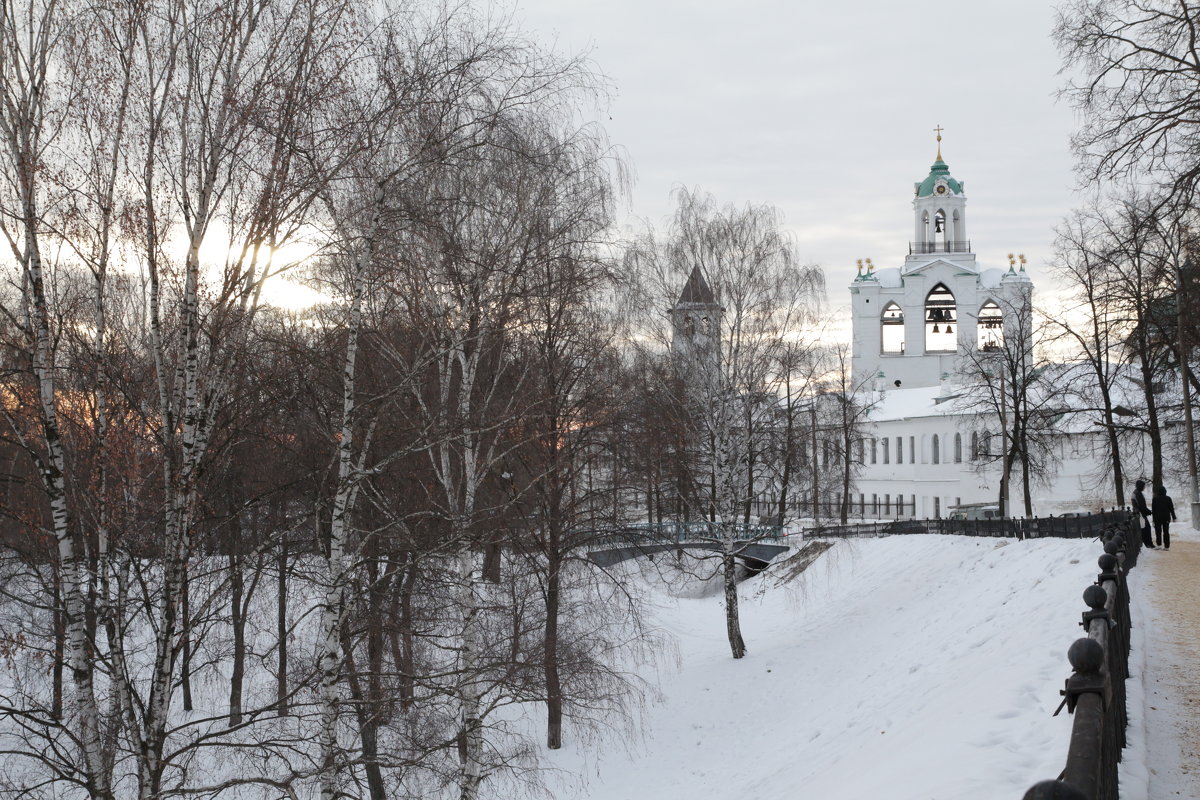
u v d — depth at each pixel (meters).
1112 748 6.90
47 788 14.41
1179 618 14.88
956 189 92.56
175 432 11.40
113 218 10.63
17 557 13.78
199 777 15.01
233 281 10.70
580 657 20.36
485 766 16.08
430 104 11.86
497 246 15.10
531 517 20.72
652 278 30.03
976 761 9.03
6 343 10.54
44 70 10.18
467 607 16.55
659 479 27.83
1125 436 42.28
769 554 53.22
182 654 19.48
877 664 26.45
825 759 16.95
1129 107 16.52
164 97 10.38
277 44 10.62
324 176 11.14
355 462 15.68
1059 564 25.56
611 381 22.69
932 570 36.56
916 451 76.25
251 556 13.23
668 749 23.98
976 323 89.88
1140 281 31.09
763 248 31.16
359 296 12.15
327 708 12.26
